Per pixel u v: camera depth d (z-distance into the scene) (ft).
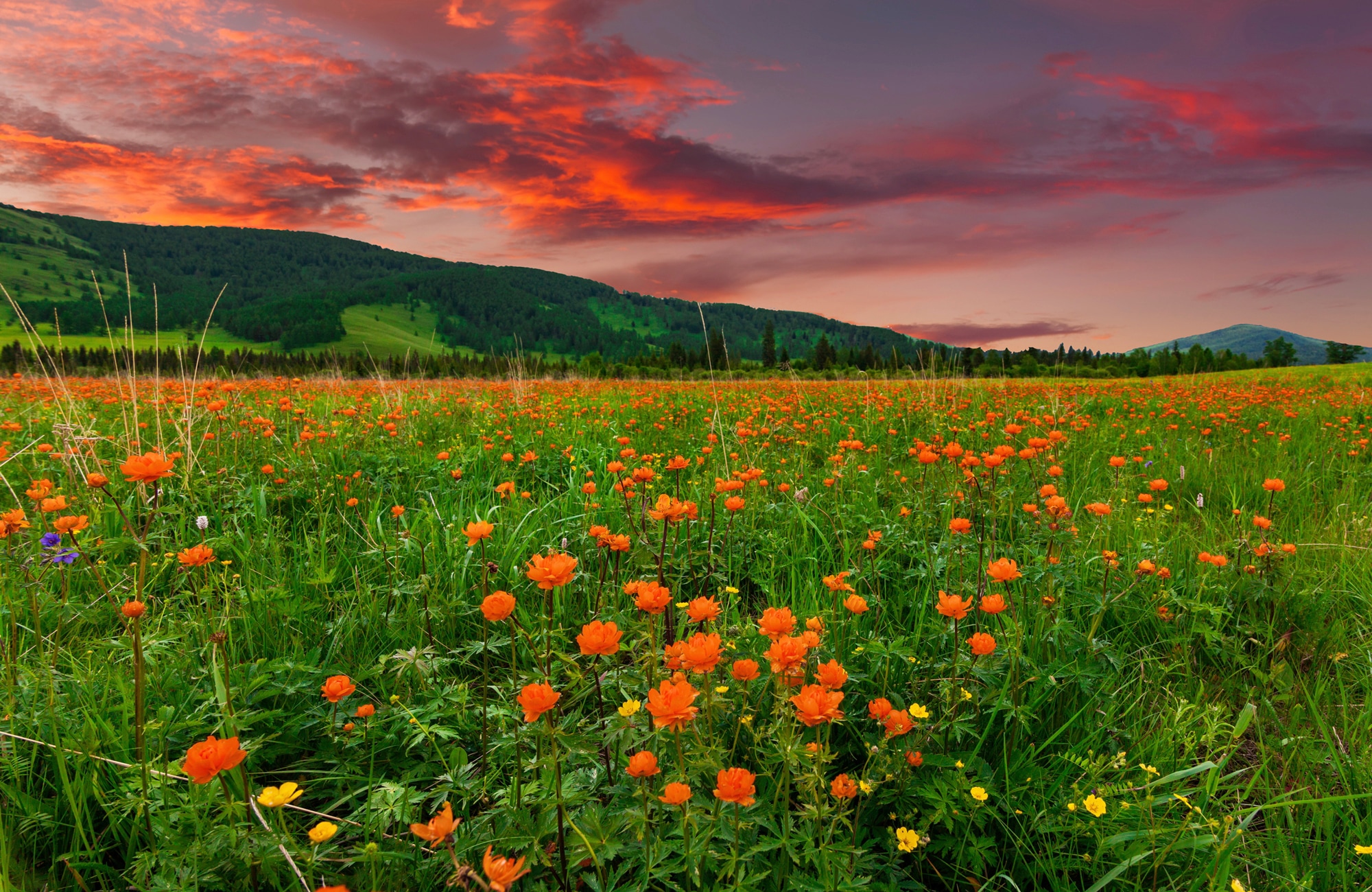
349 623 9.34
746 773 4.40
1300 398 37.22
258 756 6.80
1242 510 13.37
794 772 5.82
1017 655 7.30
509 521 13.42
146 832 5.75
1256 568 10.83
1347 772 6.94
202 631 8.36
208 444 18.43
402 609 9.94
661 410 30.35
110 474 15.29
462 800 6.15
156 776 5.74
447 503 14.99
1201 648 9.71
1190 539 12.55
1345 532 12.31
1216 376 90.17
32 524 9.54
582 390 45.62
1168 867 5.96
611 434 24.14
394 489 16.19
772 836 5.54
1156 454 21.18
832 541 12.76
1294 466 18.89
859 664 8.25
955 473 14.92
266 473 14.47
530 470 18.16
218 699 6.35
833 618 8.70
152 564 10.46
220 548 11.34
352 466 17.60
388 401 27.07
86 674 7.50
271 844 4.75
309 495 15.11
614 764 6.31
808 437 23.65
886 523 12.83
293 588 10.44
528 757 6.37
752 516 13.55
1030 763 6.78
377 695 8.20
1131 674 8.77
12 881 5.25
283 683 7.70
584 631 5.30
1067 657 8.40
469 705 7.45
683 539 11.91
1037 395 37.60
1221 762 6.04
